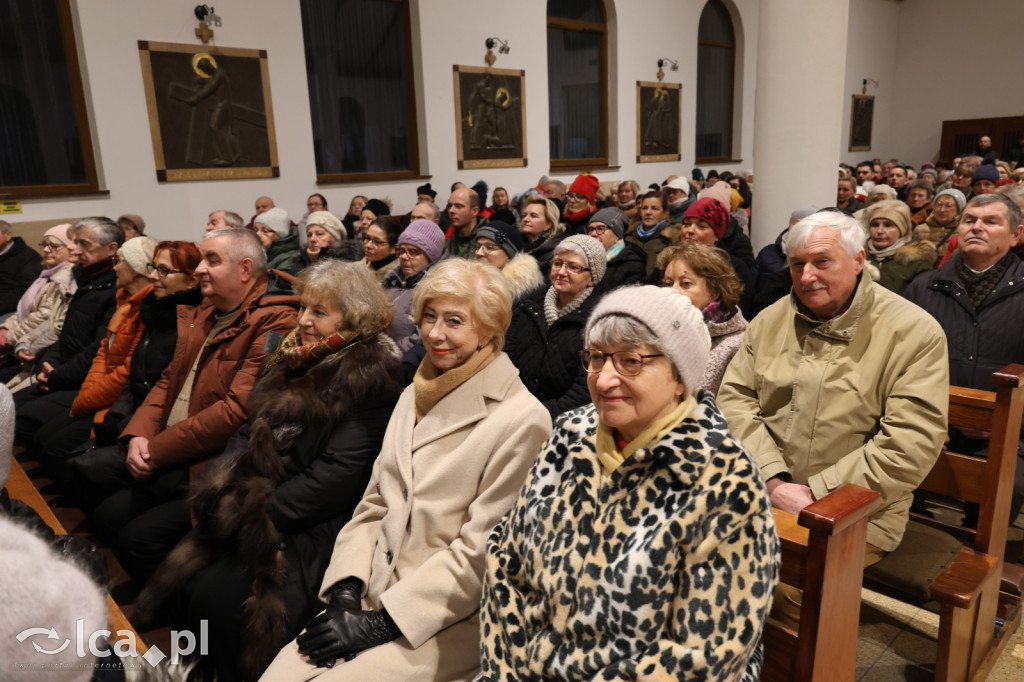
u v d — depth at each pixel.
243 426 2.40
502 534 1.47
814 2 4.28
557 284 2.84
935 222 5.11
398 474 1.90
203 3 7.38
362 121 9.22
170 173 7.37
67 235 4.78
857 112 17.19
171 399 2.86
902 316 1.93
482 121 10.08
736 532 1.17
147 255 3.63
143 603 2.11
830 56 4.34
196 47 7.37
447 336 1.87
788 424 2.05
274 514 2.06
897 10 17.88
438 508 1.80
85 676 0.72
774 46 4.42
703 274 2.45
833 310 2.01
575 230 5.87
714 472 1.19
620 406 1.27
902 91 18.23
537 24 10.54
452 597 1.67
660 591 1.18
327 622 1.67
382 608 1.68
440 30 9.42
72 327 4.11
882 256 3.90
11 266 5.52
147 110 7.16
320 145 8.86
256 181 8.05
